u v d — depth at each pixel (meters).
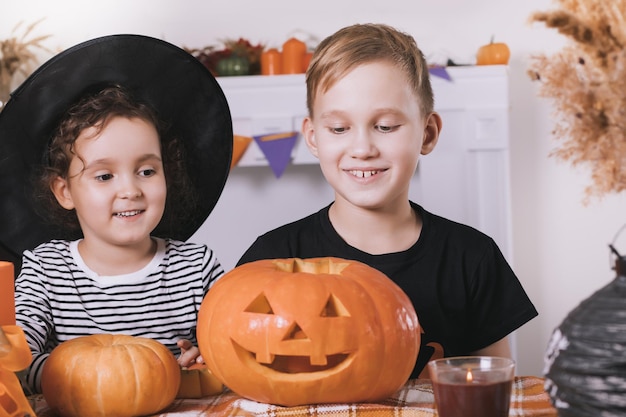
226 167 1.46
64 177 1.29
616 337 0.70
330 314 0.97
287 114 3.00
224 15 3.28
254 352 0.93
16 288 1.30
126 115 1.26
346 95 1.29
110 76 1.35
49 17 3.29
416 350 0.99
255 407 0.95
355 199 1.32
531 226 3.25
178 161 1.42
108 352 0.95
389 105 1.29
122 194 1.25
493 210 3.00
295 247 1.44
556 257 3.24
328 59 1.30
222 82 3.00
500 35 3.22
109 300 1.34
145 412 0.95
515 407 0.91
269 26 3.27
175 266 1.39
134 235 1.27
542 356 3.25
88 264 1.35
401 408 0.91
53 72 1.30
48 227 1.39
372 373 0.94
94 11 3.29
